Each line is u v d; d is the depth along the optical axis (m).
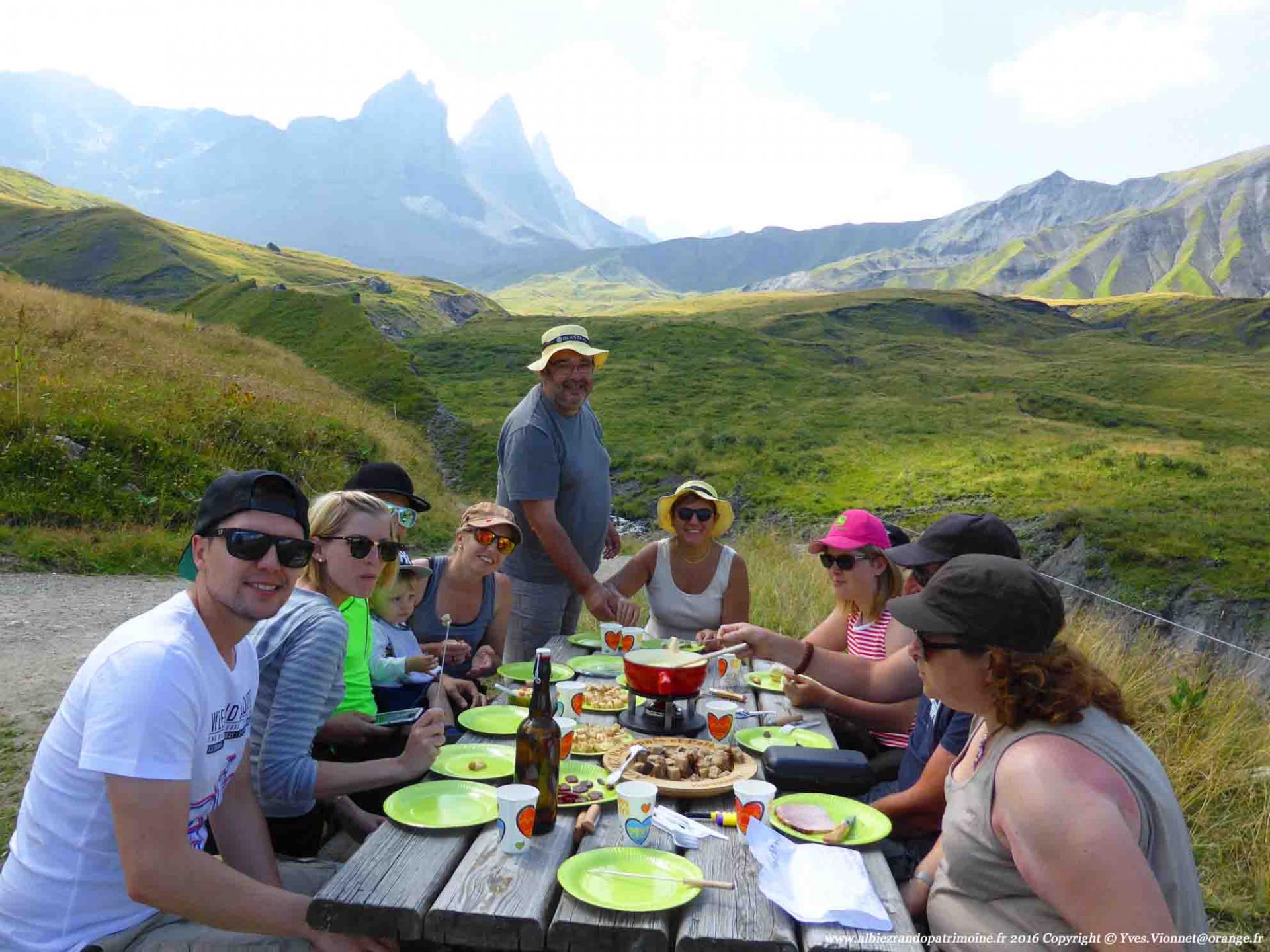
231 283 51.12
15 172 195.88
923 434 42.09
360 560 3.15
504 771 2.82
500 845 2.28
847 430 43.22
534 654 5.19
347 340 36.56
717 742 3.15
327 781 2.67
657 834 2.41
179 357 21.20
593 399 51.78
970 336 117.88
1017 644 1.94
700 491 4.70
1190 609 16.64
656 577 4.92
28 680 6.23
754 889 2.14
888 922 2.03
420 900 2.03
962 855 2.02
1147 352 101.56
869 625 4.11
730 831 2.48
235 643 2.38
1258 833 4.33
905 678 3.70
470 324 90.19
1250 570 17.58
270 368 25.92
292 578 2.32
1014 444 38.91
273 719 2.69
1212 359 95.19
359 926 2.01
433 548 14.70
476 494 24.81
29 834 2.16
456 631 4.32
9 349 15.96
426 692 3.65
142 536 11.11
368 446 18.80
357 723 3.30
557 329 5.01
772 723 3.48
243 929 2.10
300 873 2.70
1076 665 1.94
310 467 16.12
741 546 14.25
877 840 2.43
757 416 47.38
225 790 2.54
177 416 14.74
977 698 2.03
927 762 3.11
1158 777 1.87
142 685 2.07
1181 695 5.46
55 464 11.77
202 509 2.30
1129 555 19.12
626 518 30.11
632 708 3.42
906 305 127.00
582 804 2.54
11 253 122.62
